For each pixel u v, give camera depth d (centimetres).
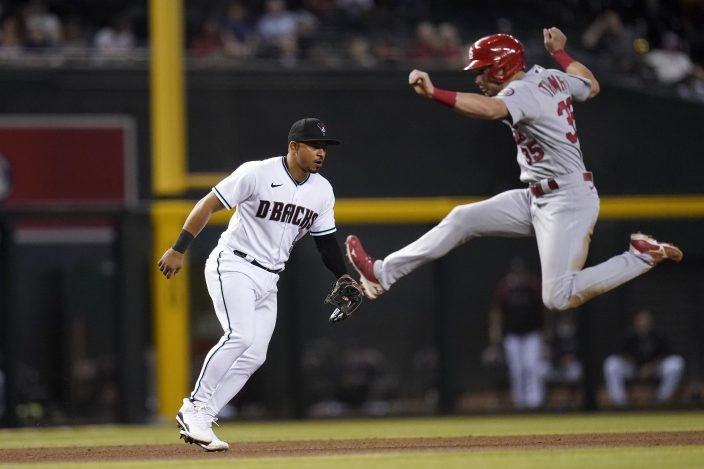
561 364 5344
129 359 4528
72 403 5344
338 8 5912
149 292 5144
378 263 2730
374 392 5641
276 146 4909
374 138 4950
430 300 6028
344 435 3309
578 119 4994
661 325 5278
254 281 2412
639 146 5009
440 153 4972
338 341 5950
